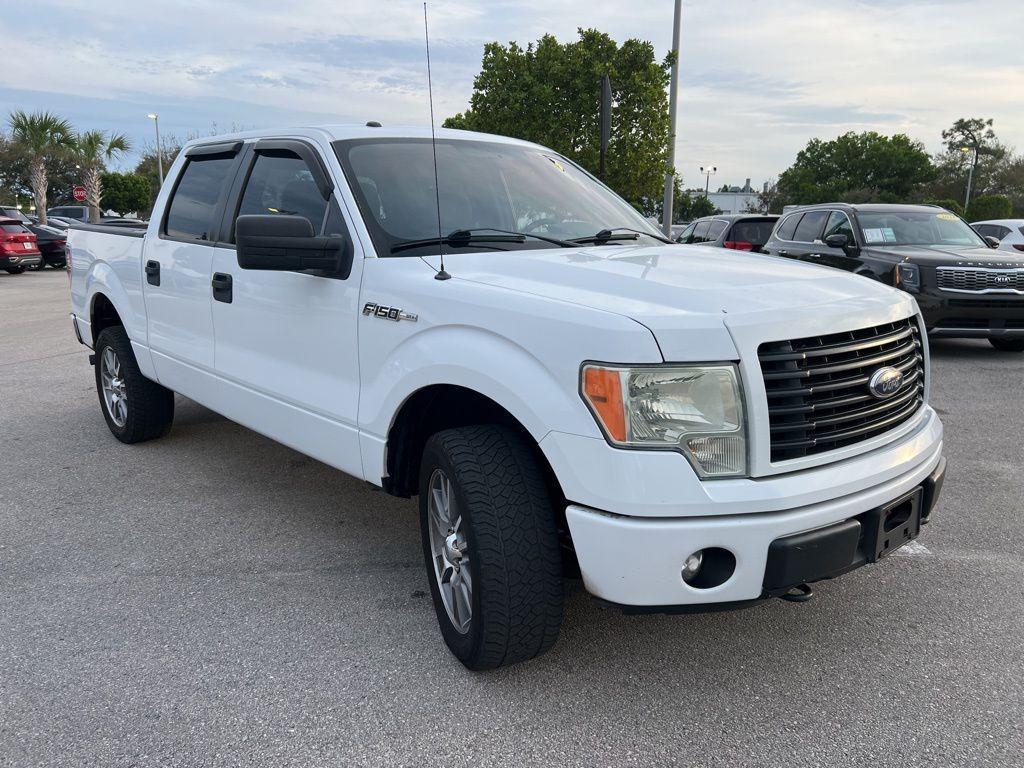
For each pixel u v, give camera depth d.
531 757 2.35
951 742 2.39
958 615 3.16
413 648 2.93
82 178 43.84
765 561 2.31
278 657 2.87
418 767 2.31
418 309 2.82
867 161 76.06
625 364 2.22
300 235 3.11
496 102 17.33
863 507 2.46
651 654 2.89
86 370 8.10
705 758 2.34
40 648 2.93
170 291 4.47
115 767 2.31
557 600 2.56
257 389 3.80
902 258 8.66
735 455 2.29
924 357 3.04
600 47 16.75
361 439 3.13
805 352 2.38
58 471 4.91
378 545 3.86
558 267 2.83
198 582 3.47
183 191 4.60
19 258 21.58
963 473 4.86
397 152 3.59
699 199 72.06
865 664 2.82
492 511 2.50
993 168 75.75
